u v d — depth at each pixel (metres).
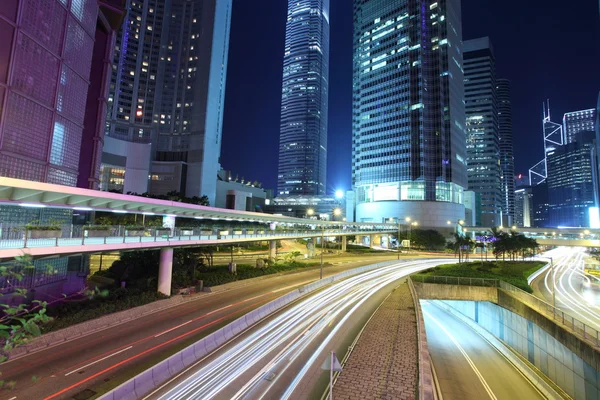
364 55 152.38
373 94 145.75
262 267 50.94
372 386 16.09
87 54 45.53
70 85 41.88
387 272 56.59
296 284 42.69
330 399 11.96
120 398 14.53
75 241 22.38
